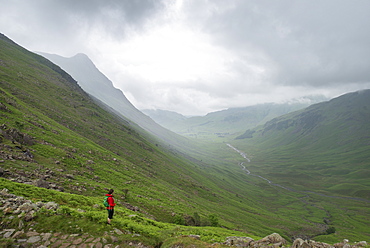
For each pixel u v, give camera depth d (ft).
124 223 77.20
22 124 255.29
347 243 76.43
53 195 101.71
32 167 159.94
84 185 180.65
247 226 388.78
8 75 493.36
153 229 88.74
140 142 644.27
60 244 57.11
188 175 628.28
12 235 56.54
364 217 631.97
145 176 371.15
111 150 447.42
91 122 546.26
